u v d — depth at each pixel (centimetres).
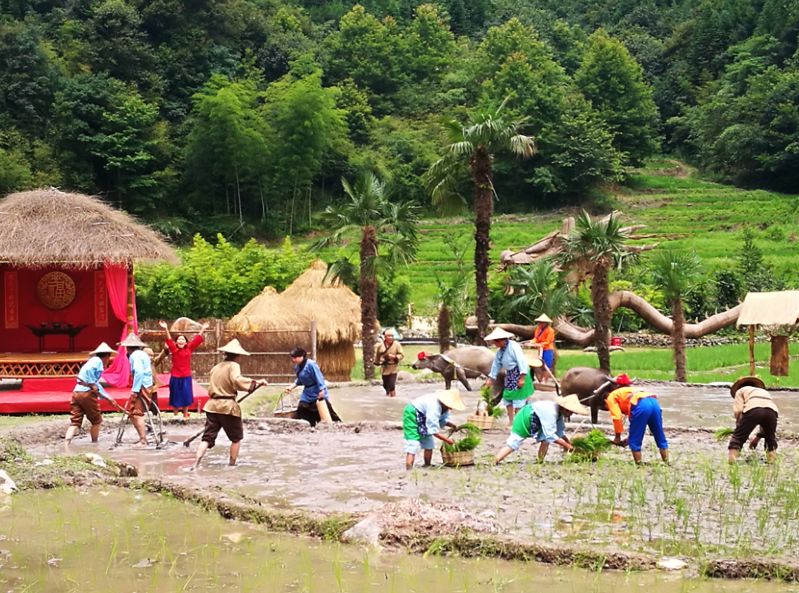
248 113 8300
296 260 3706
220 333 2403
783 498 992
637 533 847
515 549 788
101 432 1547
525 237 6950
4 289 2259
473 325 3488
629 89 10456
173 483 1064
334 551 812
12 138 7338
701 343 3919
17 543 830
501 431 1542
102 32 8944
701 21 12712
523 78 9944
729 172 9931
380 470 1179
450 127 2617
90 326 2295
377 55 11369
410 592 691
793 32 11256
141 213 7950
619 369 2828
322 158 8744
